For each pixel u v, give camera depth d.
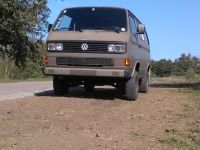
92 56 12.73
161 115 10.78
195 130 9.02
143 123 9.67
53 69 13.01
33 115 10.22
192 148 7.63
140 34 14.77
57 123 9.38
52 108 11.32
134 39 13.61
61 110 11.01
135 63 13.56
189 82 25.86
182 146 7.77
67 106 11.74
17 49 46.56
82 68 12.83
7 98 13.59
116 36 12.83
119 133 8.61
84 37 12.86
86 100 13.12
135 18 14.65
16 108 11.26
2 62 50.12
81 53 12.80
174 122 9.88
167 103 13.02
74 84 14.38
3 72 49.97
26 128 8.84
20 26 43.00
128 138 8.24
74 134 8.41
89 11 13.80
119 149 7.48
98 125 9.29
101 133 8.55
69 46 12.89
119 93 15.47
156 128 9.17
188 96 15.09
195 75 35.59
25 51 47.00
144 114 10.86
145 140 8.13
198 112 11.31
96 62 12.73
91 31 13.11
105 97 14.16
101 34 12.93
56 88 14.12
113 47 12.68
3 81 27.33
